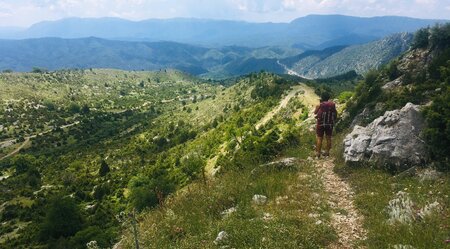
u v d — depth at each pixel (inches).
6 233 3905.0
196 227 514.9
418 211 448.8
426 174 567.5
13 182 6127.0
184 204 620.1
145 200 2219.5
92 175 5944.9
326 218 472.4
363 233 433.4
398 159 633.0
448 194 479.5
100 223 3329.2
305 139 986.1
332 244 412.2
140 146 7568.9
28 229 3782.0
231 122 5546.3
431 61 959.0
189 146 5575.8
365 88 1129.4
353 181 619.5
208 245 438.0
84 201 4525.1
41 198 4899.1
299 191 580.1
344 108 1175.6
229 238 442.6
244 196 594.9
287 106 4512.8
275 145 950.4
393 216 450.6
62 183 5703.7
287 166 731.4
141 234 538.3
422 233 393.7
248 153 965.2
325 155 798.5
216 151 3779.5
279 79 7716.5
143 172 4948.3
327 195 565.3
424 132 635.5
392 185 563.2
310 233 422.3
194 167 2657.5
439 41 1010.7
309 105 4121.6
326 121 779.4
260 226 455.8
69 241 2632.9
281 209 513.7
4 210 4677.7
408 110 693.9
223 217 524.7
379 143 674.2
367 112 949.2
